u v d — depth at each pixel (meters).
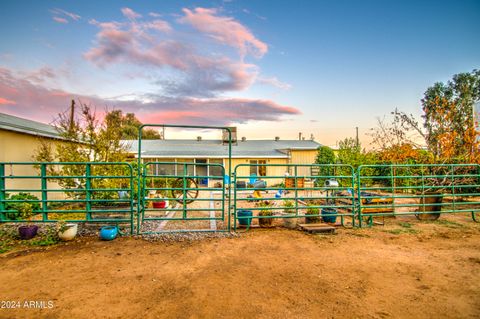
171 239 5.51
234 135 22.27
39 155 8.86
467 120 10.97
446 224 6.98
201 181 19.39
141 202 6.55
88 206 5.80
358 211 6.74
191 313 2.79
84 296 3.14
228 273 3.84
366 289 3.37
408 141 11.45
